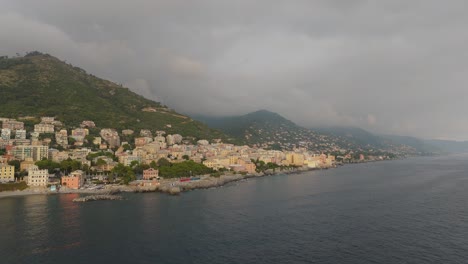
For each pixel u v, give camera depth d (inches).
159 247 5128.0
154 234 5762.8
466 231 5851.4
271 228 6156.5
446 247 5078.7
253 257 4744.1
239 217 6998.0
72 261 4586.6
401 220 6673.2
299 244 5275.6
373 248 5083.7
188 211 7544.3
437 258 4667.8
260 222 6589.6
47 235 5659.5
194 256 4771.2
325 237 5625.0
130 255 4808.1
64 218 6811.0
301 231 5974.4
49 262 4554.6
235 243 5319.9
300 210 7701.8
